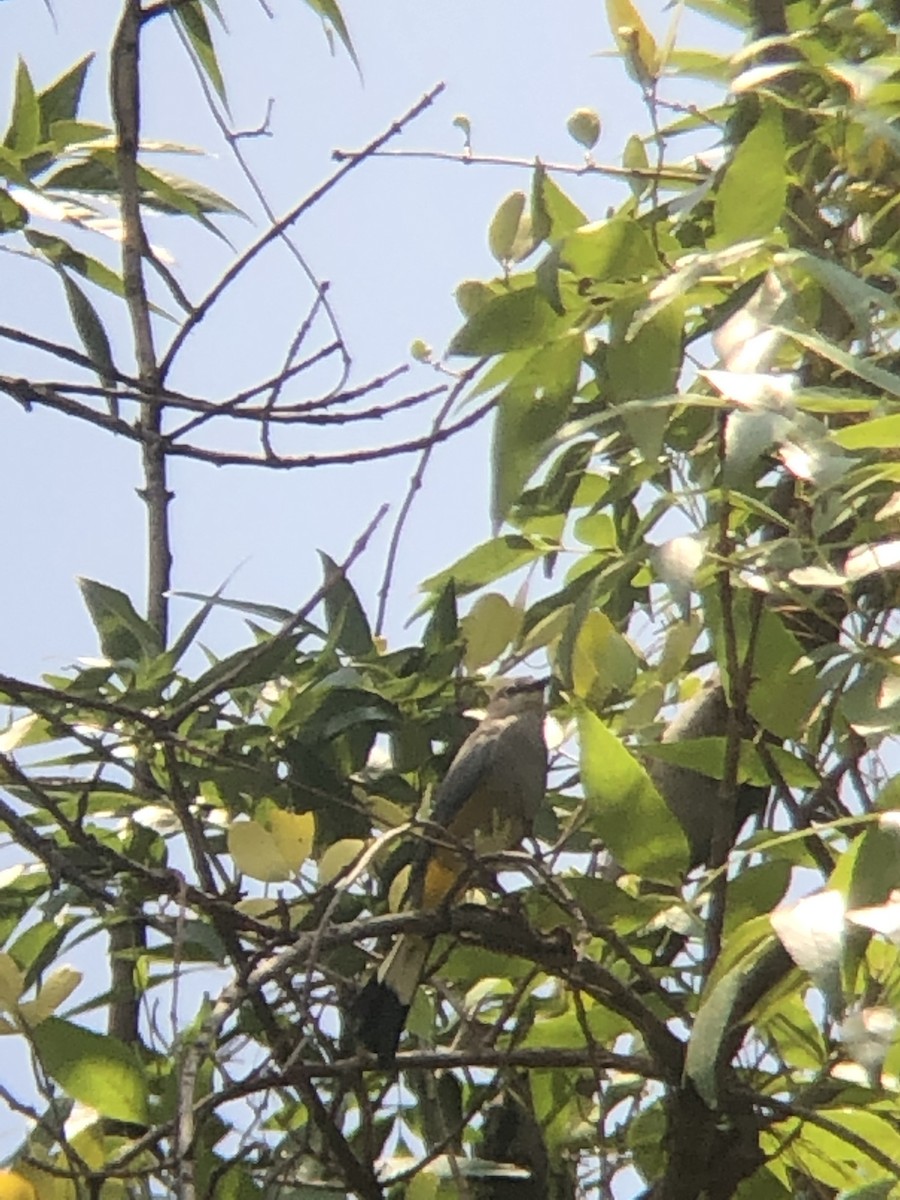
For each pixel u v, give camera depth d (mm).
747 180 5059
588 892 5172
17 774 5004
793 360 5723
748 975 4637
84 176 6473
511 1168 5461
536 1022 5582
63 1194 5004
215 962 5699
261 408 5414
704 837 6297
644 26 5816
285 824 5098
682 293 4762
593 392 6293
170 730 5195
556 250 5059
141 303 6227
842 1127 4758
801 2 6516
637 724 5844
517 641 6117
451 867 6164
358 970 5852
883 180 5926
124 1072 5148
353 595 5941
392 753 6035
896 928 3695
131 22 6234
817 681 4926
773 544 4766
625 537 6344
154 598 6262
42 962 5832
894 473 4285
